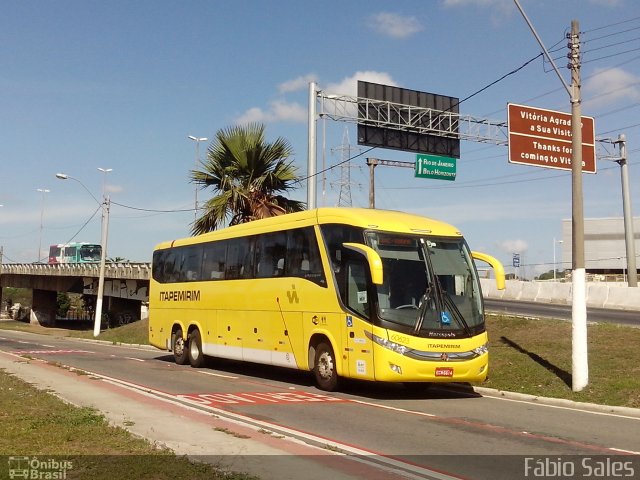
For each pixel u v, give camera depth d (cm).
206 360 2077
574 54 1499
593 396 1330
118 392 1360
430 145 3175
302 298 1556
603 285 3700
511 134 2434
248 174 2617
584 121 2589
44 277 7444
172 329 2195
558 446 912
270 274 1689
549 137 2494
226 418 1093
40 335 4725
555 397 1360
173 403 1230
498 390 1475
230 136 2612
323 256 1496
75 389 1384
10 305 9962
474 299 1405
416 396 1441
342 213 1465
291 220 1636
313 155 2686
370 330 1335
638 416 1191
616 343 1741
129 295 5706
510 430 1032
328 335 1460
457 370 1337
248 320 1769
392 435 983
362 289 1375
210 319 1967
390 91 3066
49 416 1018
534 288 4197
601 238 7269
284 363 1616
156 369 1975
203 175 2644
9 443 823
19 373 1664
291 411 1198
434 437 971
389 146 3075
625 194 3541
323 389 1494
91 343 3634
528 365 1638
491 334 2091
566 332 1952
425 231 1422
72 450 789
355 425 1064
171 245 2277
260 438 924
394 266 1358
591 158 2586
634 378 1409
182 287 2152
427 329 1328
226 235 1925
